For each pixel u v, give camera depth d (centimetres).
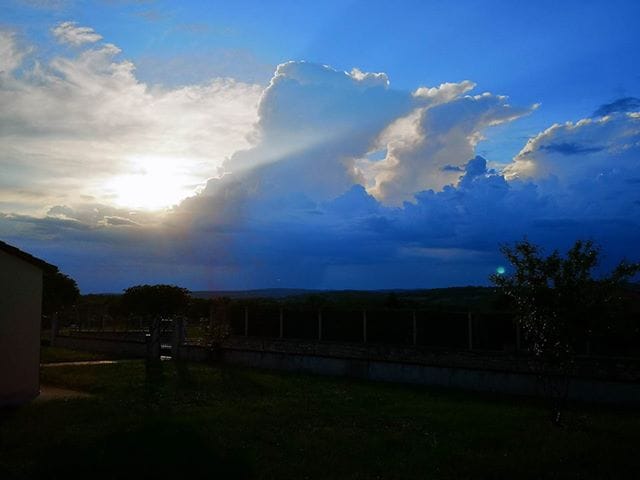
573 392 1908
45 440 1262
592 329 1477
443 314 2358
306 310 2861
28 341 1844
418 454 1188
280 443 1263
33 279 1869
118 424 1408
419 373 2288
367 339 2592
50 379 2291
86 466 1066
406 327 2464
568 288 1483
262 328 3062
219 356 3042
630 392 1797
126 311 3183
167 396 1870
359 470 1086
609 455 1182
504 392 2045
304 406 1711
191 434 1291
